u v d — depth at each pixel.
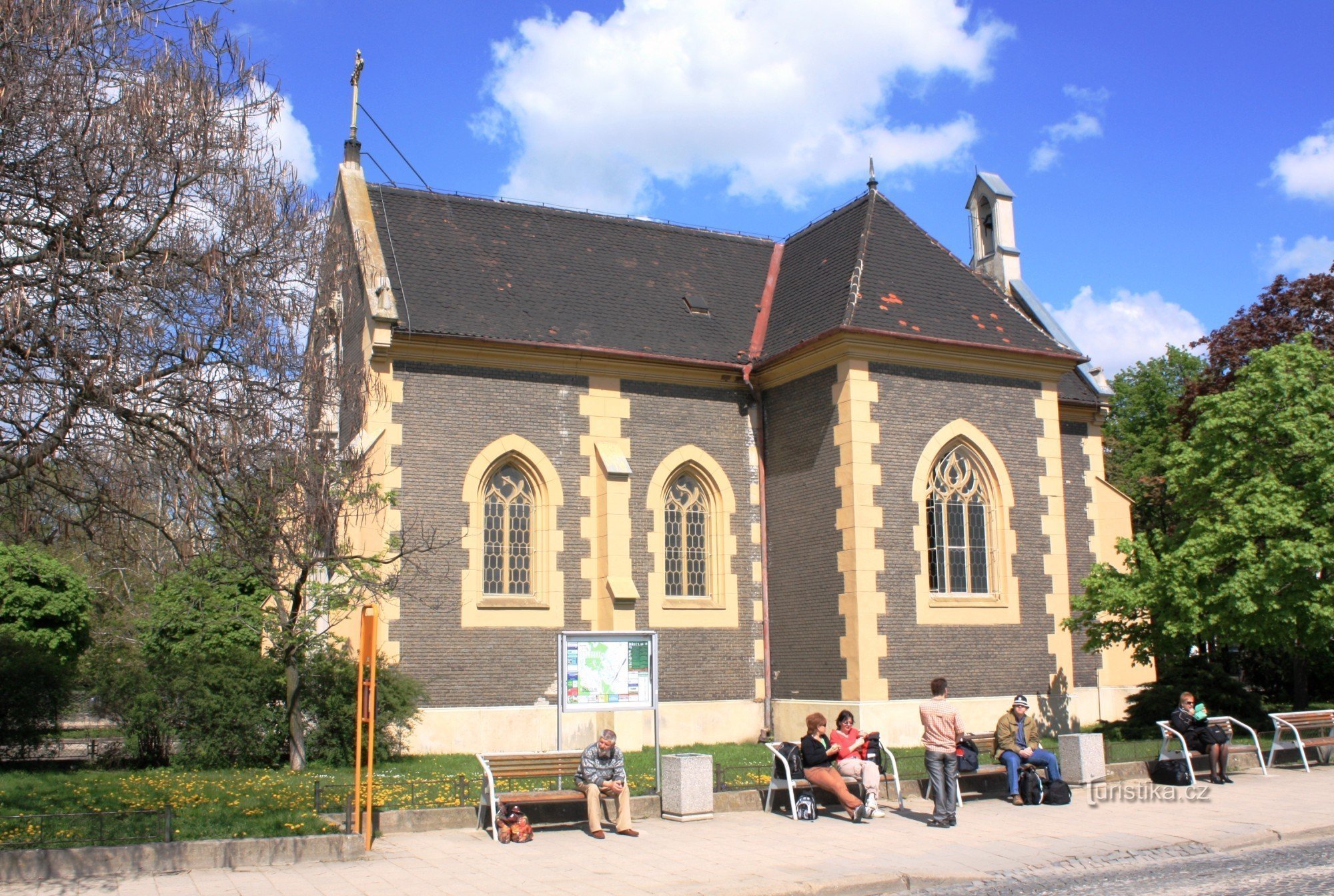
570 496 24.30
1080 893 10.90
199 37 14.43
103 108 13.00
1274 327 35.50
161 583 22.86
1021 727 16.45
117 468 12.77
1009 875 11.84
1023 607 24.92
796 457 25.16
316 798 14.73
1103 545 28.69
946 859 12.45
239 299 13.43
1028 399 25.89
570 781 16.89
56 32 12.64
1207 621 21.53
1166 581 22.08
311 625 19.27
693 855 12.63
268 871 11.72
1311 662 27.55
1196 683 24.59
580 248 28.12
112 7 13.33
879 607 23.09
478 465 23.42
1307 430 22.50
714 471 25.75
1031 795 15.98
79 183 12.62
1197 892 10.84
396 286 24.20
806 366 24.86
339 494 15.45
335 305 17.23
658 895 10.69
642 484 24.95
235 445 12.93
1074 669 26.70
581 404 24.66
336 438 15.80
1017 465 25.42
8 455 12.38
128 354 12.52
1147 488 42.16
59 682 20.12
